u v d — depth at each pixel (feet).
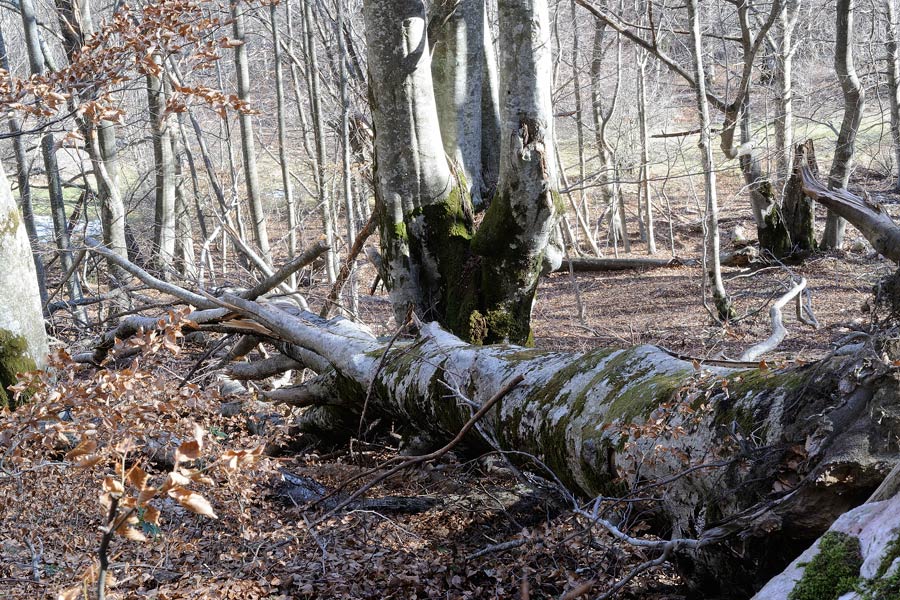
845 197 11.46
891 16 57.57
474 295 24.49
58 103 14.73
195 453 6.24
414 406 18.60
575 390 13.99
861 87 53.72
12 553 12.10
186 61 15.87
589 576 13.00
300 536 15.07
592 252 73.87
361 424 20.21
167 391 12.34
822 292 48.65
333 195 53.88
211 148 74.54
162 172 52.34
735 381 11.18
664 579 13.39
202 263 37.32
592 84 69.26
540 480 16.42
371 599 13.39
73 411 10.81
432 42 25.95
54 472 12.42
